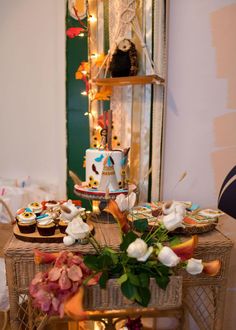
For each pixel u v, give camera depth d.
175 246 0.86
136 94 1.32
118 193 1.06
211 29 1.31
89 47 1.32
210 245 1.00
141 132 1.34
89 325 1.20
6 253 0.92
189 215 1.13
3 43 1.48
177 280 0.82
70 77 1.40
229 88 1.34
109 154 1.10
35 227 1.01
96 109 1.37
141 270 0.82
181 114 1.37
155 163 1.35
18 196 1.41
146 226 0.90
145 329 1.47
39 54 1.45
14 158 1.57
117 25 1.27
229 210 1.01
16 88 1.51
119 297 0.82
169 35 1.31
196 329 1.48
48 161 1.53
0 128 1.56
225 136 1.38
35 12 1.42
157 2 1.23
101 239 1.01
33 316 1.11
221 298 1.06
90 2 1.29
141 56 1.27
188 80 1.35
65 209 0.91
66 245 0.94
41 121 1.51
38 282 0.75
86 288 0.80
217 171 1.40
